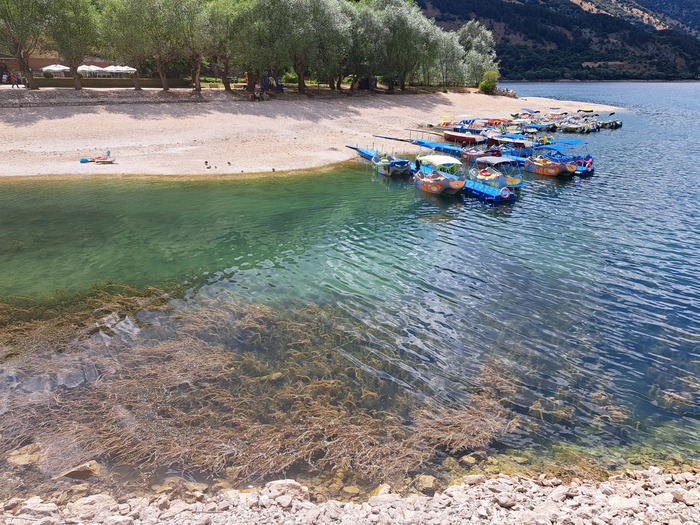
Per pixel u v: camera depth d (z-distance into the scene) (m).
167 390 12.65
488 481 9.67
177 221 27.73
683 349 15.45
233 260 22.33
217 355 14.23
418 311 17.69
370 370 13.94
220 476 9.91
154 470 9.97
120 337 15.34
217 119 53.41
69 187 34.28
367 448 10.79
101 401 12.13
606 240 25.31
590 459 10.77
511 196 32.66
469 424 11.70
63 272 20.58
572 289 19.66
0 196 31.73
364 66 76.06
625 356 15.03
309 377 13.49
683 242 24.89
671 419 12.25
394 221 28.50
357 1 91.06
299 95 68.38
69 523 8.18
